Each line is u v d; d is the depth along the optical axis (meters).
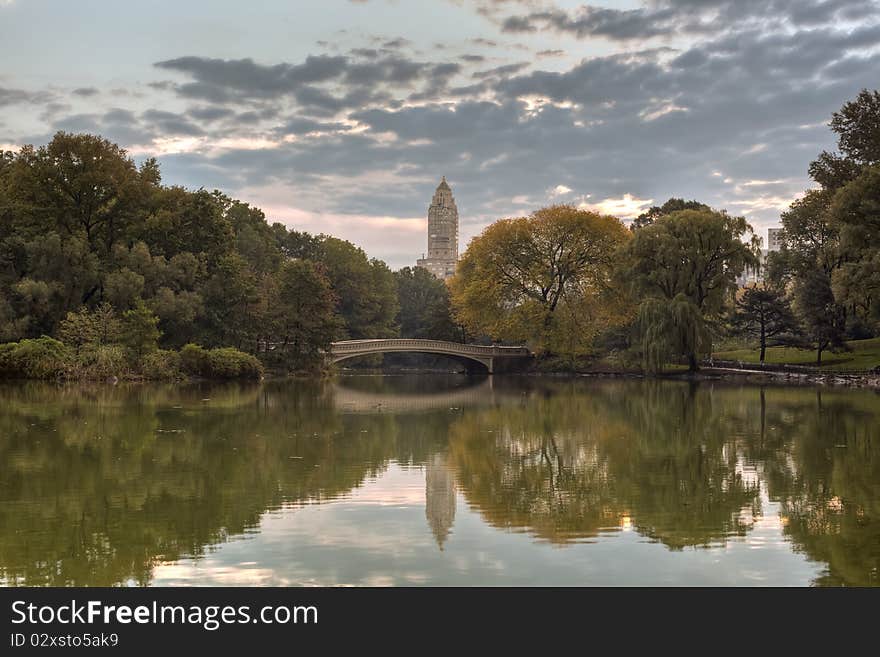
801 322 83.88
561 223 91.38
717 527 17.55
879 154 78.69
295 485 21.97
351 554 15.42
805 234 83.25
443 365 140.38
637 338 75.75
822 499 20.38
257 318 79.88
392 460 26.41
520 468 25.03
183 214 80.12
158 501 19.78
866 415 40.59
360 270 131.62
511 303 96.69
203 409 42.97
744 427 35.88
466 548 15.88
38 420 36.16
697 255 76.25
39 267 68.19
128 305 70.12
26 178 71.62
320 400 51.81
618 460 26.69
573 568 14.72
